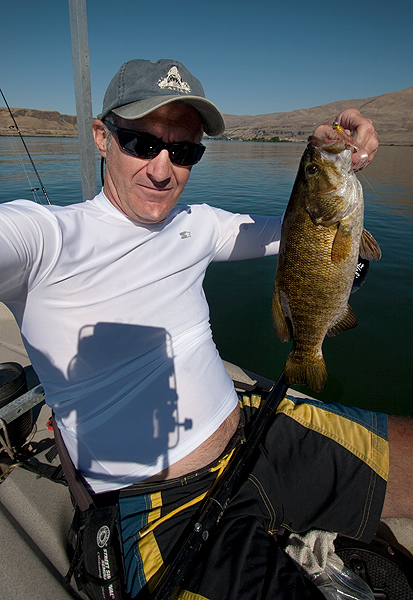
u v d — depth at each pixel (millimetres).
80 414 489
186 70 523
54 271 442
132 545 465
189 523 483
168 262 547
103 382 484
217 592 409
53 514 598
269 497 543
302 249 622
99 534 436
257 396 720
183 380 532
